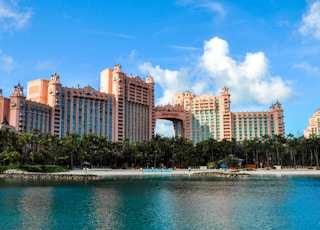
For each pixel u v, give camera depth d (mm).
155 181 124375
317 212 58625
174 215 56594
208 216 55594
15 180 127125
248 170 190625
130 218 54438
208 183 114562
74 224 50406
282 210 60562
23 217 55000
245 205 66062
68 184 110812
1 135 166250
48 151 179125
